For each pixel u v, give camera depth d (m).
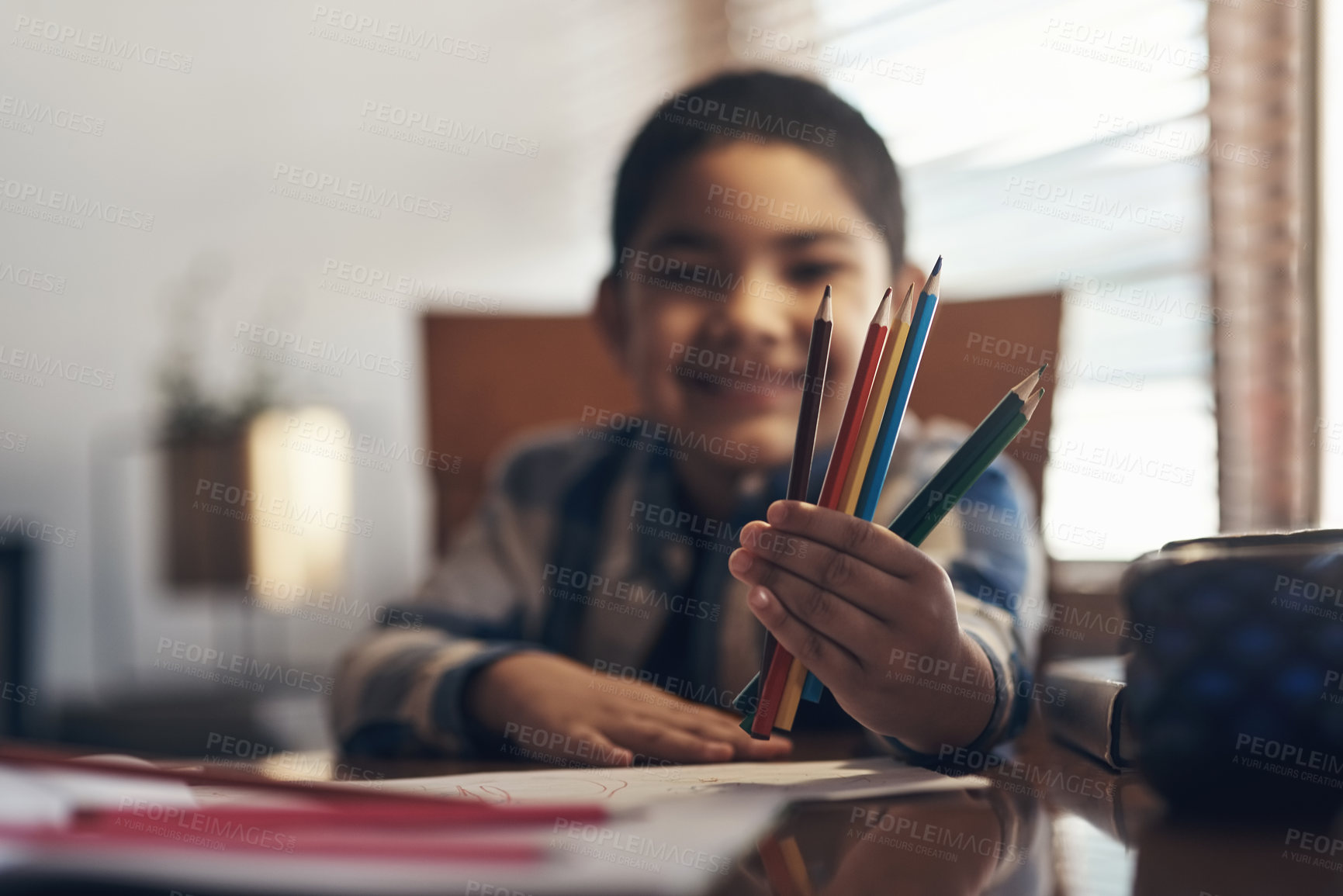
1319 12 1.07
